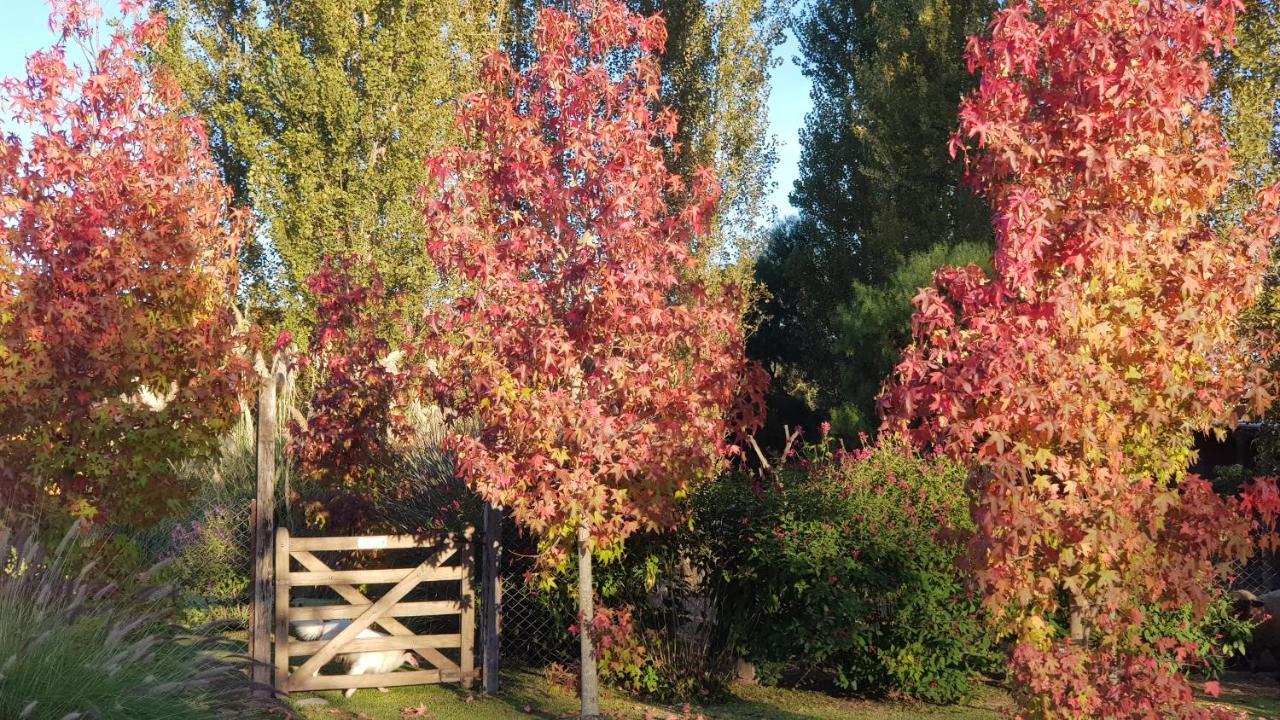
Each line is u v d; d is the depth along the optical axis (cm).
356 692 831
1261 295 1159
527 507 710
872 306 2183
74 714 462
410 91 2306
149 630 683
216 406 839
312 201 2183
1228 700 861
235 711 600
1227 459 1554
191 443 838
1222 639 997
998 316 519
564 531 730
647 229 727
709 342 759
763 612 850
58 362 788
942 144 2581
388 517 1023
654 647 852
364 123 2262
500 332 703
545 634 923
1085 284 511
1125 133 512
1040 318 498
